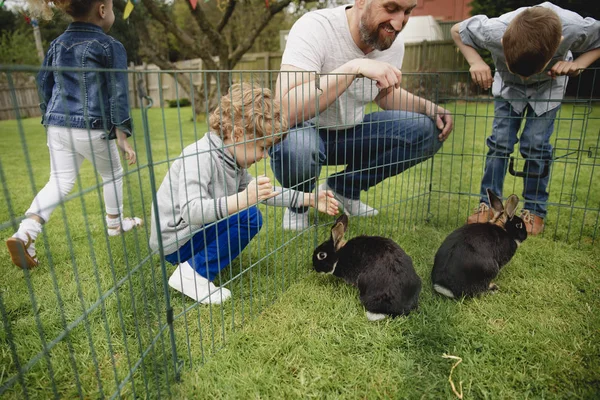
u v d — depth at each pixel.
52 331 1.82
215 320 1.91
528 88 2.89
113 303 2.00
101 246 2.63
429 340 1.77
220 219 1.79
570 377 1.56
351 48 2.68
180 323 1.88
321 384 1.53
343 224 2.20
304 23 2.67
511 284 2.21
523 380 1.54
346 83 2.39
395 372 1.59
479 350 1.72
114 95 1.19
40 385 1.52
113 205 2.78
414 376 1.58
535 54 2.39
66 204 3.44
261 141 2.00
